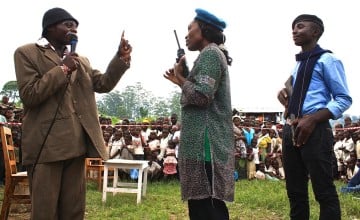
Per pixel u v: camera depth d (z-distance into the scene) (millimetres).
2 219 5230
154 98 49750
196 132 3174
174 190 9250
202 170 3127
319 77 3770
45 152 3107
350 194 7805
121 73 3434
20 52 3174
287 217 5961
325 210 3607
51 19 3262
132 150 11156
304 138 3609
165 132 11695
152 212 6371
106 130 11914
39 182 3109
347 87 3721
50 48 3295
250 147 12234
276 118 25047
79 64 3363
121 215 6254
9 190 5246
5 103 11602
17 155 9680
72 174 3307
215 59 3172
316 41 3920
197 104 3121
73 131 3184
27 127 3191
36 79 3111
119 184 8422
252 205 6953
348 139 11484
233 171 3293
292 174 3936
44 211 3094
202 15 3367
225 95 3324
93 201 7484
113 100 49562
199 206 3229
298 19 3910
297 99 3814
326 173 3623
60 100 3193
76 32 3336
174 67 3393
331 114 3580
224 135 3264
